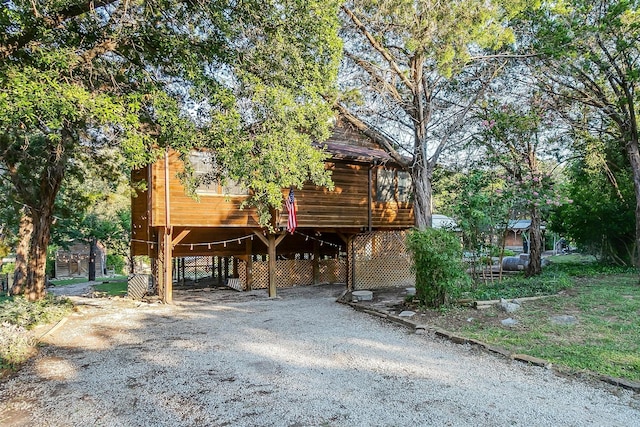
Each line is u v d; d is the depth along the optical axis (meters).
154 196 11.89
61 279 30.05
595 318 7.07
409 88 10.23
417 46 8.62
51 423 4.21
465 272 8.98
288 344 7.04
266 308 11.23
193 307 11.70
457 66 9.10
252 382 5.21
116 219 26.66
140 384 5.26
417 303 9.30
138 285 14.20
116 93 6.38
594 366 5.02
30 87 4.56
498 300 8.52
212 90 6.20
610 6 10.23
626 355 5.30
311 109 6.57
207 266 21.78
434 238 8.66
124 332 8.38
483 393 4.57
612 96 12.79
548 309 7.86
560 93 12.36
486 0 8.30
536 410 4.11
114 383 5.32
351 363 5.84
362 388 4.88
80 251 33.22
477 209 10.17
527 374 5.07
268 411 4.33
